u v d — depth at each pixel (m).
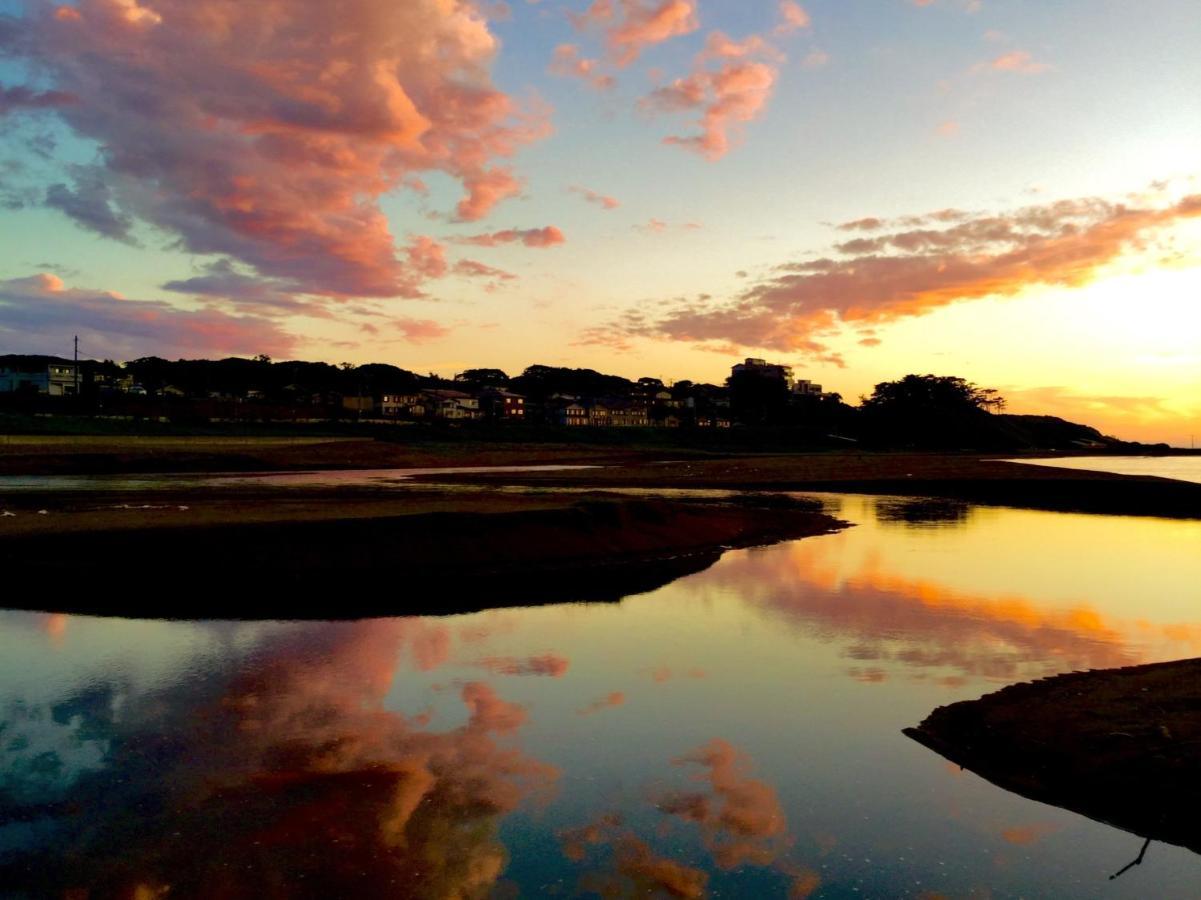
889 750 11.81
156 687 14.52
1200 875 8.48
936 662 16.36
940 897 8.12
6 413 103.19
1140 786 9.96
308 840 9.21
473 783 10.74
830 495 59.75
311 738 12.25
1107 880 8.41
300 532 26.33
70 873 8.47
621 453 119.56
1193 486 65.38
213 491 47.94
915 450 176.25
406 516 28.98
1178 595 23.23
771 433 178.12
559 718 13.22
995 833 9.37
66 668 15.52
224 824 9.56
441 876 8.49
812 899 8.09
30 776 10.81
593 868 8.66
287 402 151.00
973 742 11.98
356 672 15.59
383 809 9.98
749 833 9.42
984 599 22.69
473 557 26.98
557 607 21.50
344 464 86.19
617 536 30.94
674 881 8.41
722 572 27.11
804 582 25.33
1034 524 42.22
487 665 16.14
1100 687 13.72
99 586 22.09
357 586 23.27
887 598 22.86
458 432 134.12
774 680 15.20
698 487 64.81
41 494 43.22
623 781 10.83
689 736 12.44
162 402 125.62
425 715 13.33
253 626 18.88
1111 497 58.59
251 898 8.06
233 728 12.62
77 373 131.75
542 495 50.38
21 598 20.80
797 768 11.23
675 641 18.08
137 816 9.73
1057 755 11.09
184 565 23.91
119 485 52.03
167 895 8.09
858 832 9.43
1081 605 21.92
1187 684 13.39
